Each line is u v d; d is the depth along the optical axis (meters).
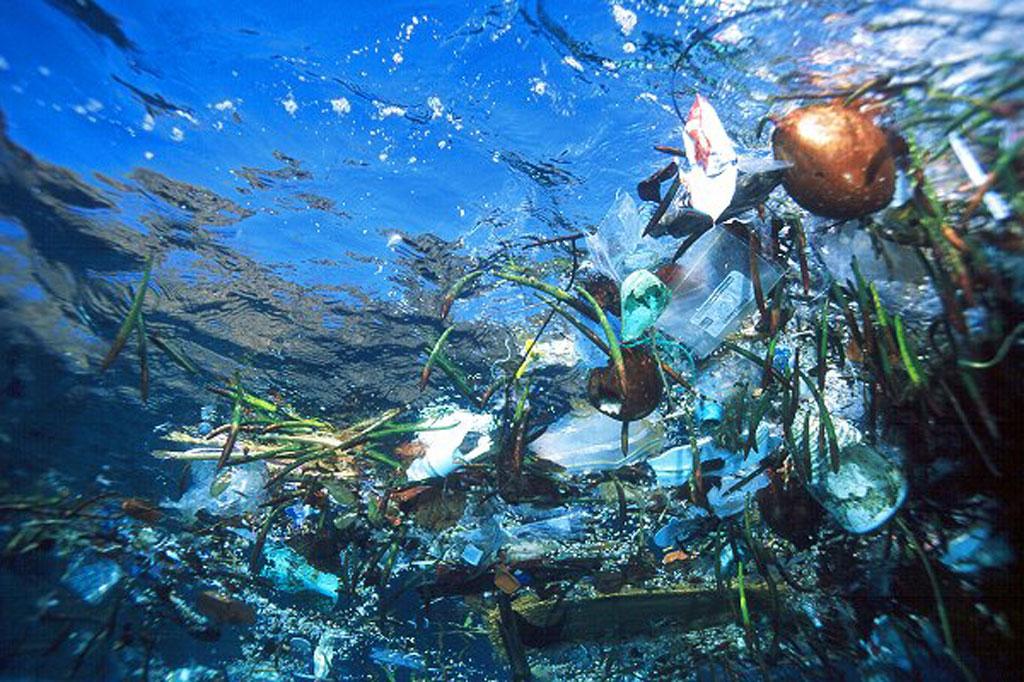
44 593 6.24
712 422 3.69
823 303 3.38
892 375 3.08
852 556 4.31
